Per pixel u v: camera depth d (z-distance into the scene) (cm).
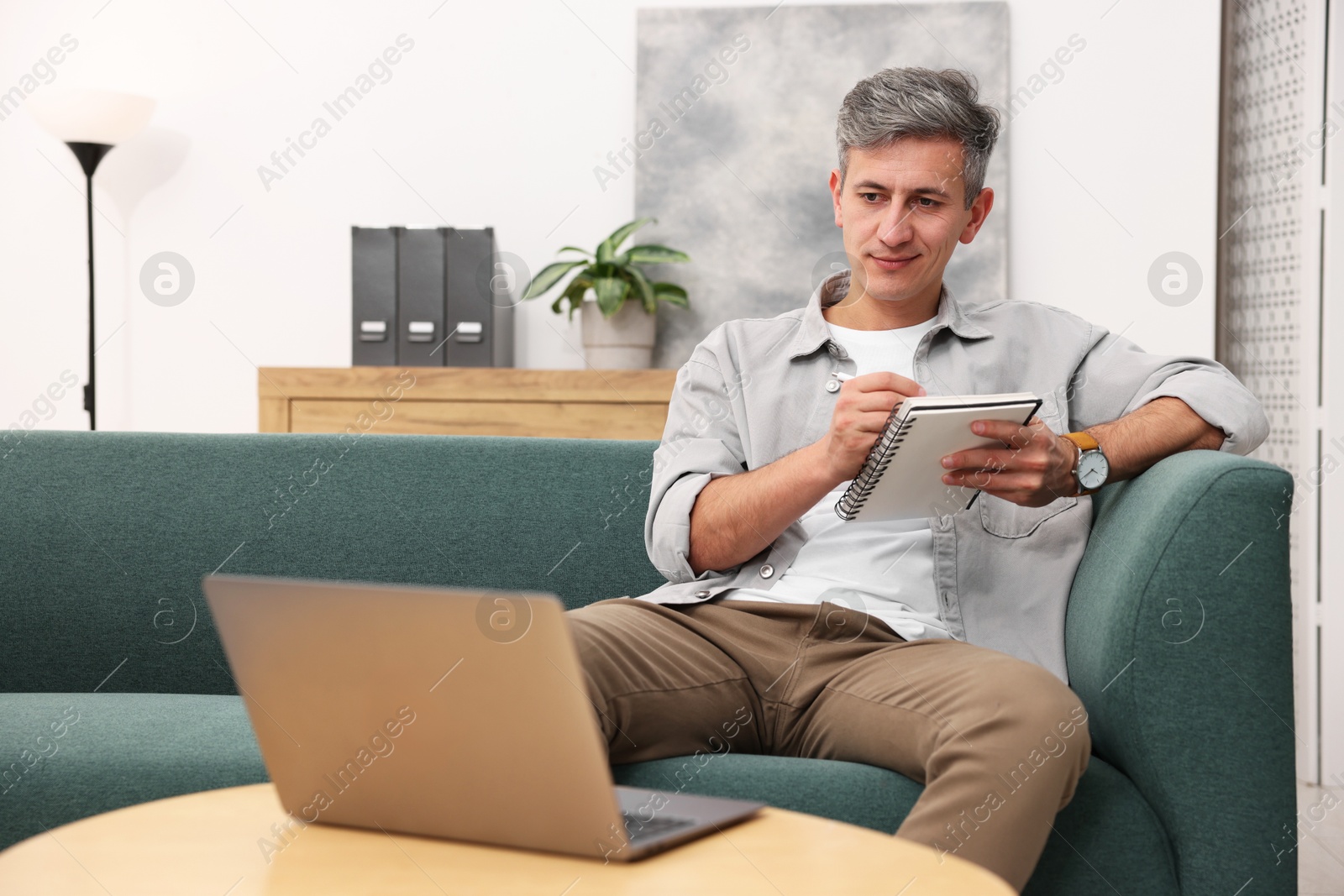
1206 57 284
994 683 99
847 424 114
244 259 314
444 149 309
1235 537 105
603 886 69
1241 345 296
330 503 163
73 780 115
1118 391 134
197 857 76
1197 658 104
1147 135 287
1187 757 103
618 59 304
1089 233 289
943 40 292
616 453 163
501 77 307
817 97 297
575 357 309
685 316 302
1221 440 122
